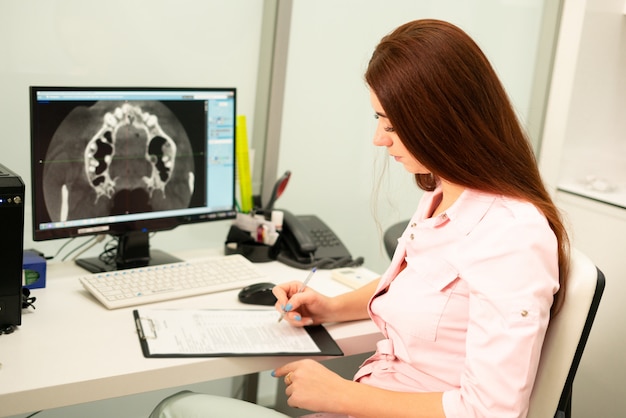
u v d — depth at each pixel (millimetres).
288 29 2160
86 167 1591
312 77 2264
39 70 1837
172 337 1321
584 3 2516
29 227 1900
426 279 1248
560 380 1173
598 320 2391
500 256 1130
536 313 1082
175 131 1719
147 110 1662
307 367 1235
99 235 1754
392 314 1286
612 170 2725
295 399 1215
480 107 1151
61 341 1274
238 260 1740
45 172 1533
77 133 1563
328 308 1469
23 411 1102
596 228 2445
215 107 1777
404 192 2508
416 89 1138
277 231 1865
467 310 1203
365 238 2518
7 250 1262
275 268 1805
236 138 1878
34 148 1508
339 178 2406
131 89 1625
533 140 2752
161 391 2182
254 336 1372
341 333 1444
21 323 1331
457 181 1197
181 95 1710
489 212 1200
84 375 1155
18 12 1772
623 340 2297
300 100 2266
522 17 2625
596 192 2535
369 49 2334
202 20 2033
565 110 2611
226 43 2094
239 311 1484
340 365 1815
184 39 2021
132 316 1414
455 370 1222
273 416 1241
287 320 1462
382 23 2344
